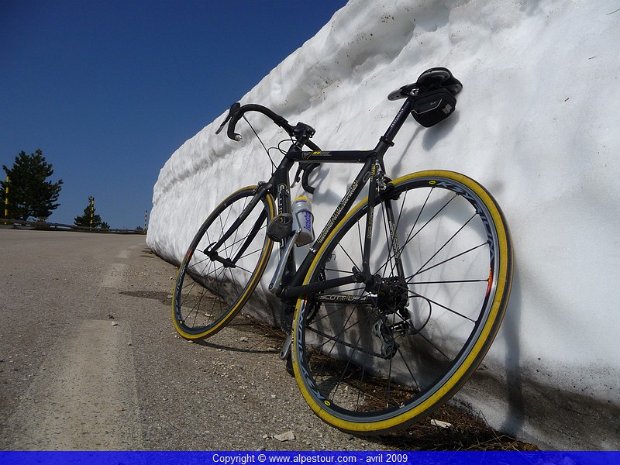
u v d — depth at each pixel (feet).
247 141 13.65
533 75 5.27
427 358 5.76
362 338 6.80
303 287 6.44
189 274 15.49
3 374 5.60
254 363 7.29
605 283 3.96
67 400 5.12
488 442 4.70
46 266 14.71
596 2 4.97
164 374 6.29
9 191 145.48
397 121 6.54
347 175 8.23
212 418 5.14
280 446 4.69
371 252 6.77
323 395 5.50
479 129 5.70
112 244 33.73
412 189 6.23
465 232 5.40
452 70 6.57
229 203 10.24
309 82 10.39
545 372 4.27
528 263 4.57
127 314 9.52
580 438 4.10
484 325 4.34
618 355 3.77
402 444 4.83
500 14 6.10
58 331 7.59
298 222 7.55
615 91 4.30
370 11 8.30
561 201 4.44
